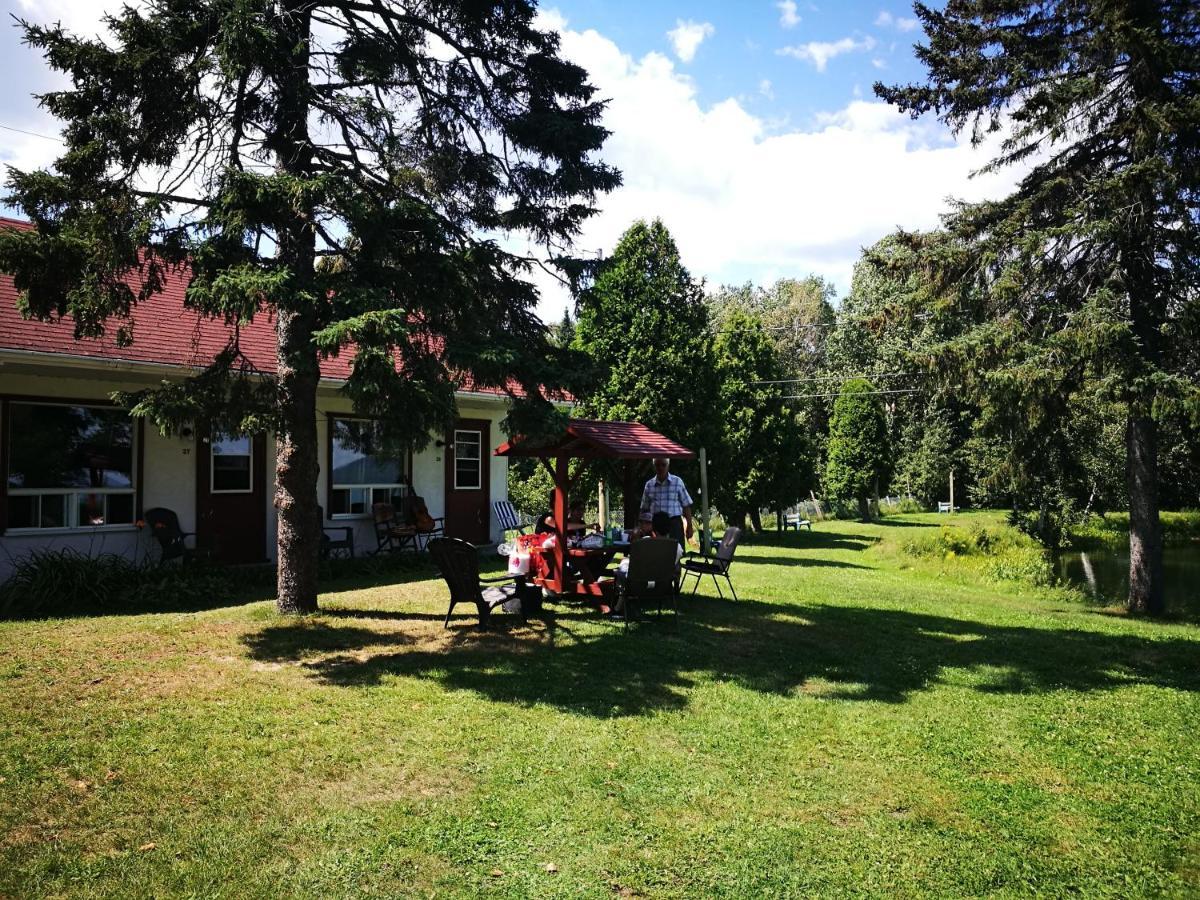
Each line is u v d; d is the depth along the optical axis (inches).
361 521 509.0
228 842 134.1
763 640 299.0
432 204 319.9
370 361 222.2
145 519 400.2
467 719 198.5
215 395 268.7
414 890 121.7
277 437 303.4
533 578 351.9
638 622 320.8
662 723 200.7
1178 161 409.1
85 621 292.5
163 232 246.8
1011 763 184.7
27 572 327.0
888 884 129.3
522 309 312.8
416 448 261.1
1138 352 404.5
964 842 145.3
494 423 598.9
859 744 192.1
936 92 489.7
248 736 182.5
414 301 265.6
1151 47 392.2
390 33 310.5
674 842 139.6
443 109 323.3
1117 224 413.7
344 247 277.7
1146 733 208.7
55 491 374.0
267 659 247.3
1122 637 339.9
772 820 150.2
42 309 241.1
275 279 217.2
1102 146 456.1
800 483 975.6
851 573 566.3
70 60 220.1
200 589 357.1
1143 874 136.3
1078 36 446.0
